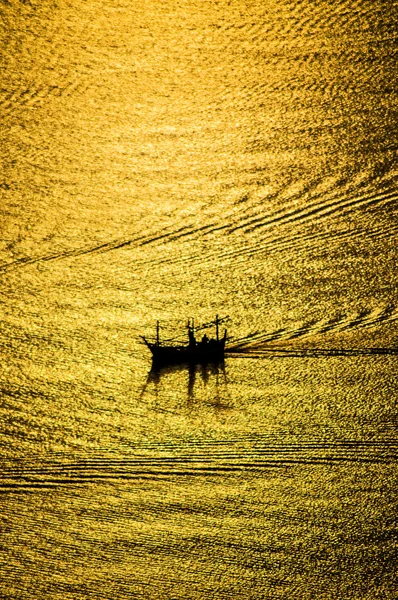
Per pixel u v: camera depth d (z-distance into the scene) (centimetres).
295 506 17888
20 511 17900
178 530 17425
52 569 16688
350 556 16925
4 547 17125
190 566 16750
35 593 16250
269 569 16700
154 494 18250
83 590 16300
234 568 16700
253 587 16400
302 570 16700
